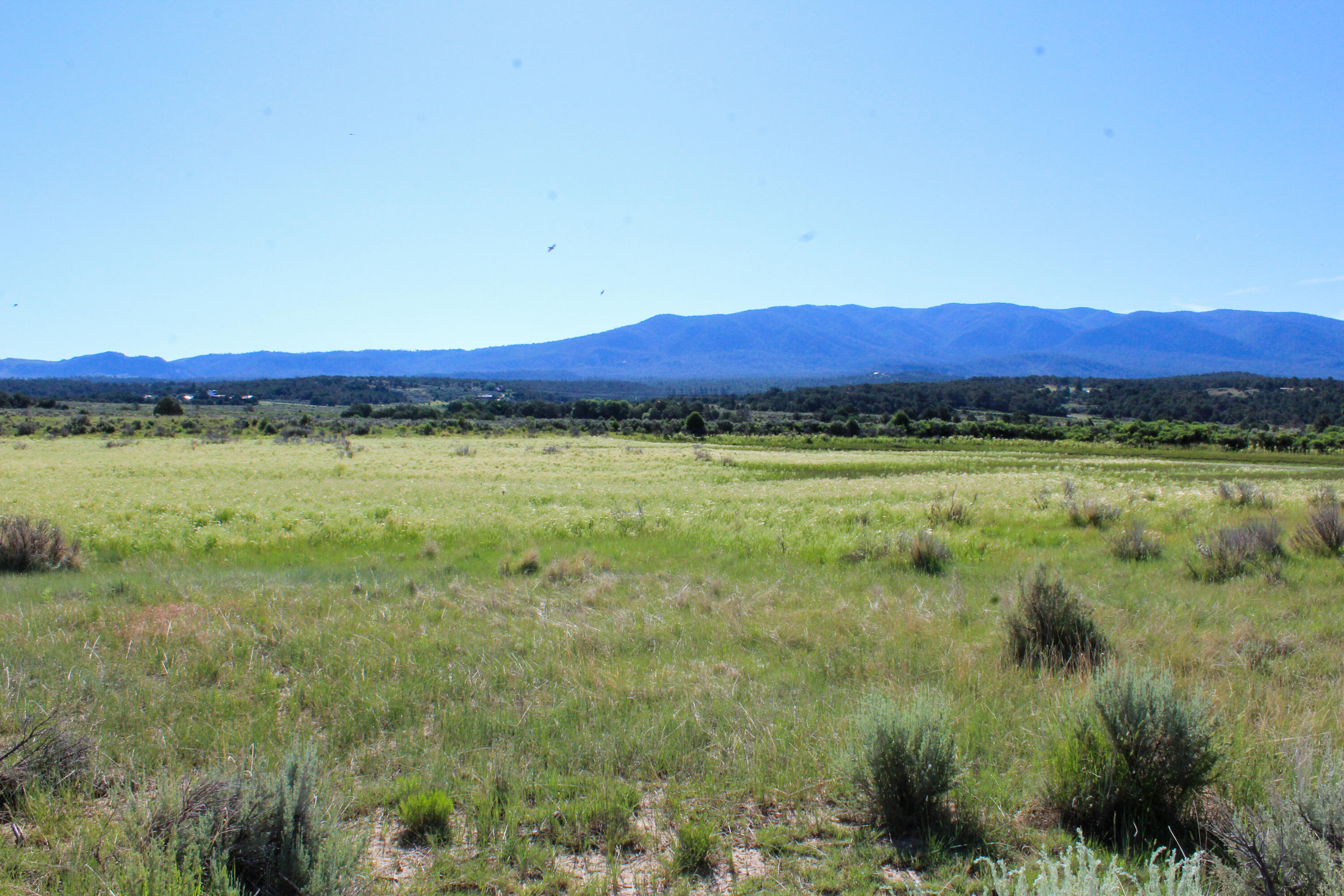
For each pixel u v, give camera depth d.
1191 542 14.20
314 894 3.08
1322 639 7.38
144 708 5.46
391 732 5.29
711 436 83.56
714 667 6.61
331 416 114.94
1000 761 4.64
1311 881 3.03
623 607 9.14
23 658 6.47
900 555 12.66
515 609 9.00
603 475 35.66
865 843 3.84
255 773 4.11
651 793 4.39
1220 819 3.83
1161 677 4.41
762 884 3.50
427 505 22.20
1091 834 3.90
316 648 7.16
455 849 3.76
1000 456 57.00
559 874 3.51
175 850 3.03
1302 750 4.17
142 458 41.50
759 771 4.50
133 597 9.66
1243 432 83.38
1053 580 7.37
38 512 19.42
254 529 17.50
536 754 4.85
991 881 3.39
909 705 4.59
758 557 13.73
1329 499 19.95
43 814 3.93
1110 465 47.09
